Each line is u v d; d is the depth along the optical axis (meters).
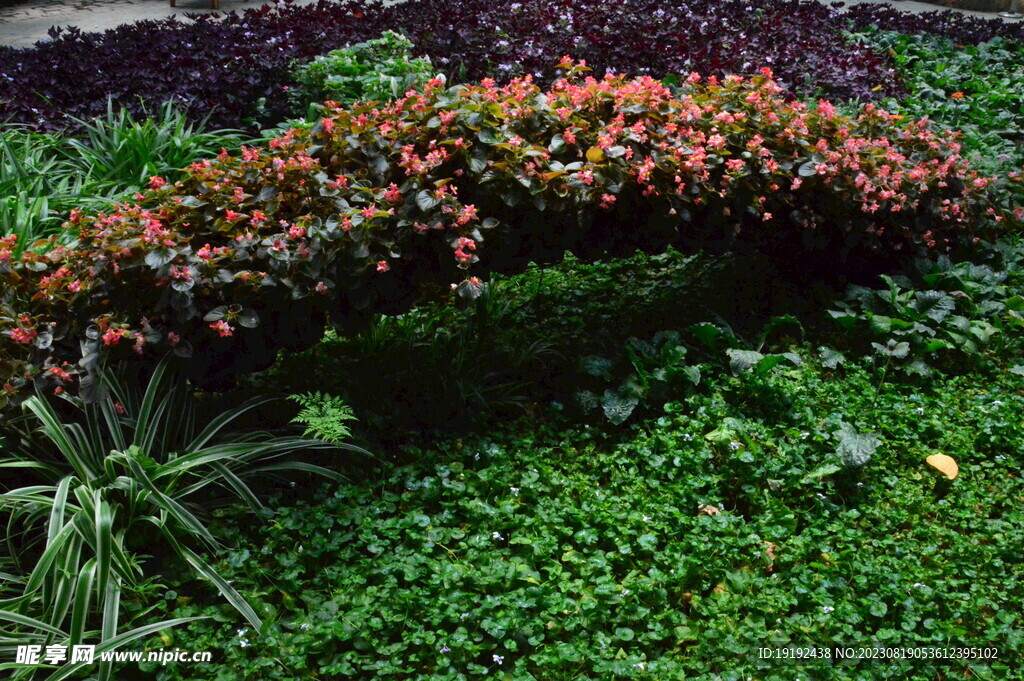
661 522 3.66
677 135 4.78
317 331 3.89
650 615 3.24
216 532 3.54
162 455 3.63
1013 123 8.38
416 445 4.16
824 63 8.94
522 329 5.02
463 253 3.91
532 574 3.41
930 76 9.47
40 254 4.28
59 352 3.59
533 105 4.57
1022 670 3.09
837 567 3.50
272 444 3.71
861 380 4.67
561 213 4.30
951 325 4.96
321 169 4.19
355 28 8.76
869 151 5.20
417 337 4.72
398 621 3.18
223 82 7.28
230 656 3.06
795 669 3.06
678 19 10.12
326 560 3.52
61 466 3.58
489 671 3.13
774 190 4.84
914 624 3.23
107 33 8.66
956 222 5.46
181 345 3.56
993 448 4.28
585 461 4.09
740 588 3.40
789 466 4.03
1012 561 3.60
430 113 4.37
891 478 3.99
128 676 3.05
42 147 6.20
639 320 5.18
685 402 4.43
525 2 10.21
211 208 3.98
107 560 3.10
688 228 4.76
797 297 5.42
